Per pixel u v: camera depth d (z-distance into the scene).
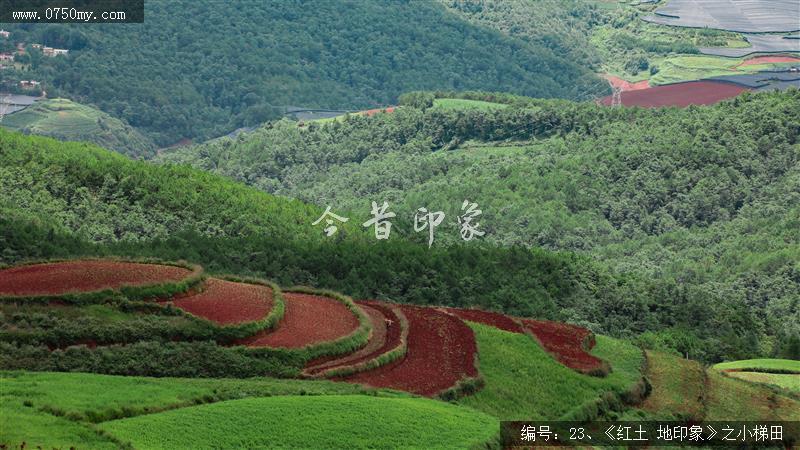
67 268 80.06
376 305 91.69
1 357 66.38
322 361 75.44
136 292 75.88
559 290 130.75
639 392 86.06
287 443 59.12
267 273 119.25
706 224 186.00
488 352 85.50
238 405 62.88
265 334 76.69
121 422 57.97
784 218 178.50
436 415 67.31
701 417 84.94
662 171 196.00
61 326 69.62
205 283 82.81
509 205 184.88
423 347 83.12
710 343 123.38
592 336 97.88
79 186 139.00
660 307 133.25
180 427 58.44
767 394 93.31
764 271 159.25
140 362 68.94
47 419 55.97
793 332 139.00
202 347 71.69
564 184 192.12
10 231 113.00
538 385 81.69
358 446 60.56
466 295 122.88
